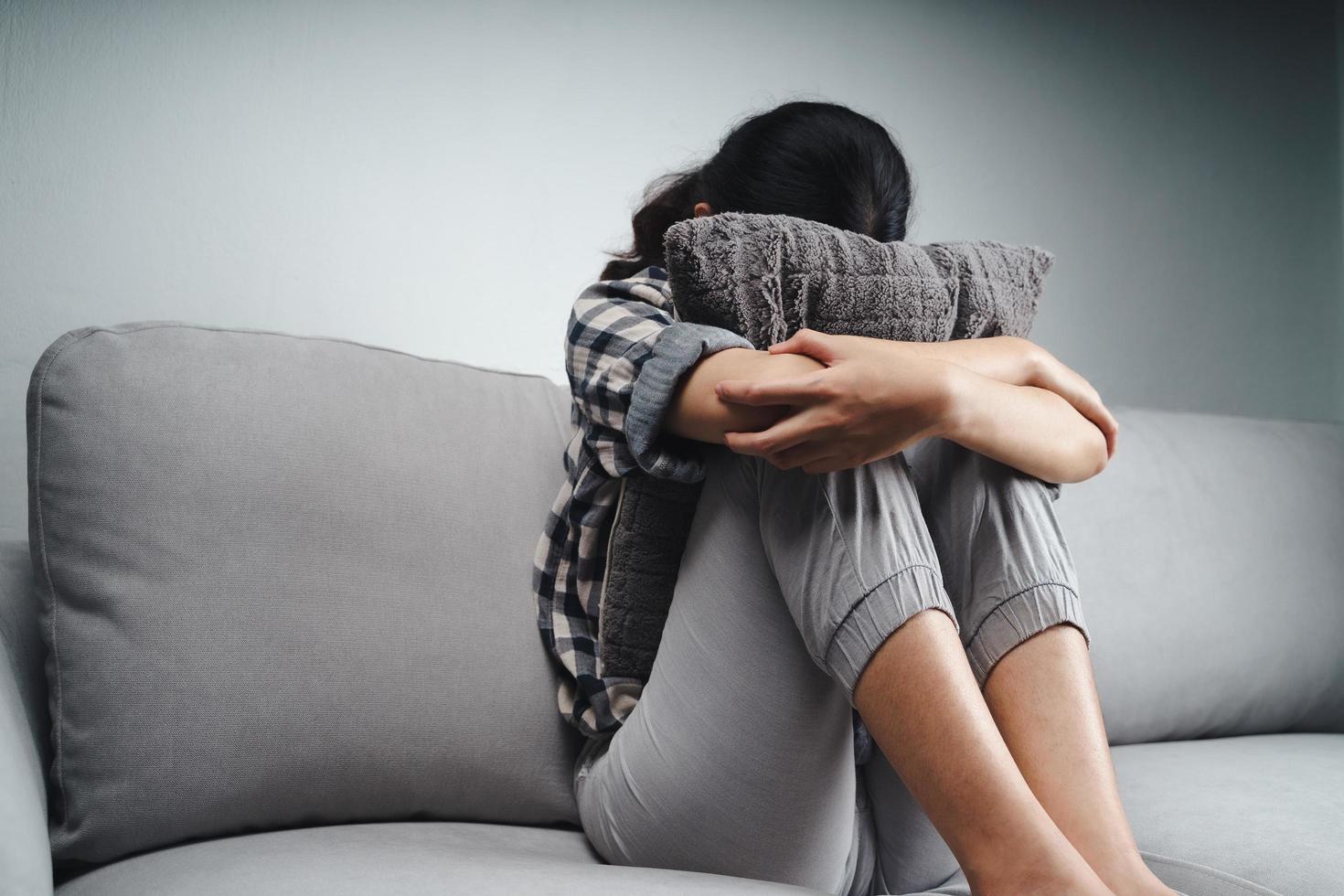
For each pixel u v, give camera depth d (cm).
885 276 88
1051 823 64
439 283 168
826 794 84
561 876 71
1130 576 141
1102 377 213
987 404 79
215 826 89
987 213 206
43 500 90
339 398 103
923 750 68
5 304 145
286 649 92
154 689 87
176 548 90
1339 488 158
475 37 172
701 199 109
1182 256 221
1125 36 219
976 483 84
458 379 116
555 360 174
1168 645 140
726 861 86
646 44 183
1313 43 235
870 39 199
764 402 77
